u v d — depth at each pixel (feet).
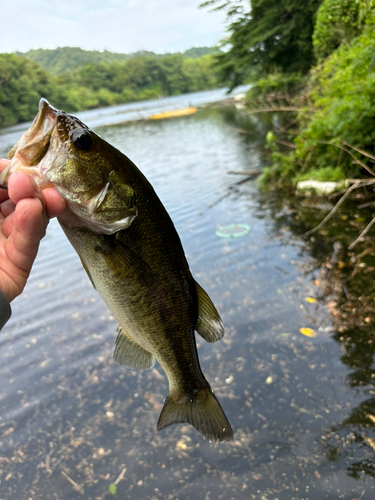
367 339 12.09
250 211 26.81
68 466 10.18
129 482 9.48
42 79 266.57
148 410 11.53
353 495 8.09
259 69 81.46
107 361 13.87
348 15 30.60
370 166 24.49
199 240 22.90
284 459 9.22
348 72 23.20
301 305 14.64
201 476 9.29
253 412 10.65
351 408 10.04
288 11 65.77
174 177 42.11
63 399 12.43
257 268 18.12
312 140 27.76
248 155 47.14
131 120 150.61
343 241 18.86
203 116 119.96
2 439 11.25
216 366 12.55
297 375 11.48
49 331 16.22
